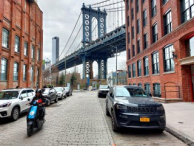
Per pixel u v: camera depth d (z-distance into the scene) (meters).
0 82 16.27
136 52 25.25
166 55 15.52
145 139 5.00
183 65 12.57
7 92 8.88
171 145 4.52
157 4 17.56
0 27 16.03
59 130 5.93
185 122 6.55
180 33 12.62
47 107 12.21
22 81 21.23
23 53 21.33
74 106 12.75
